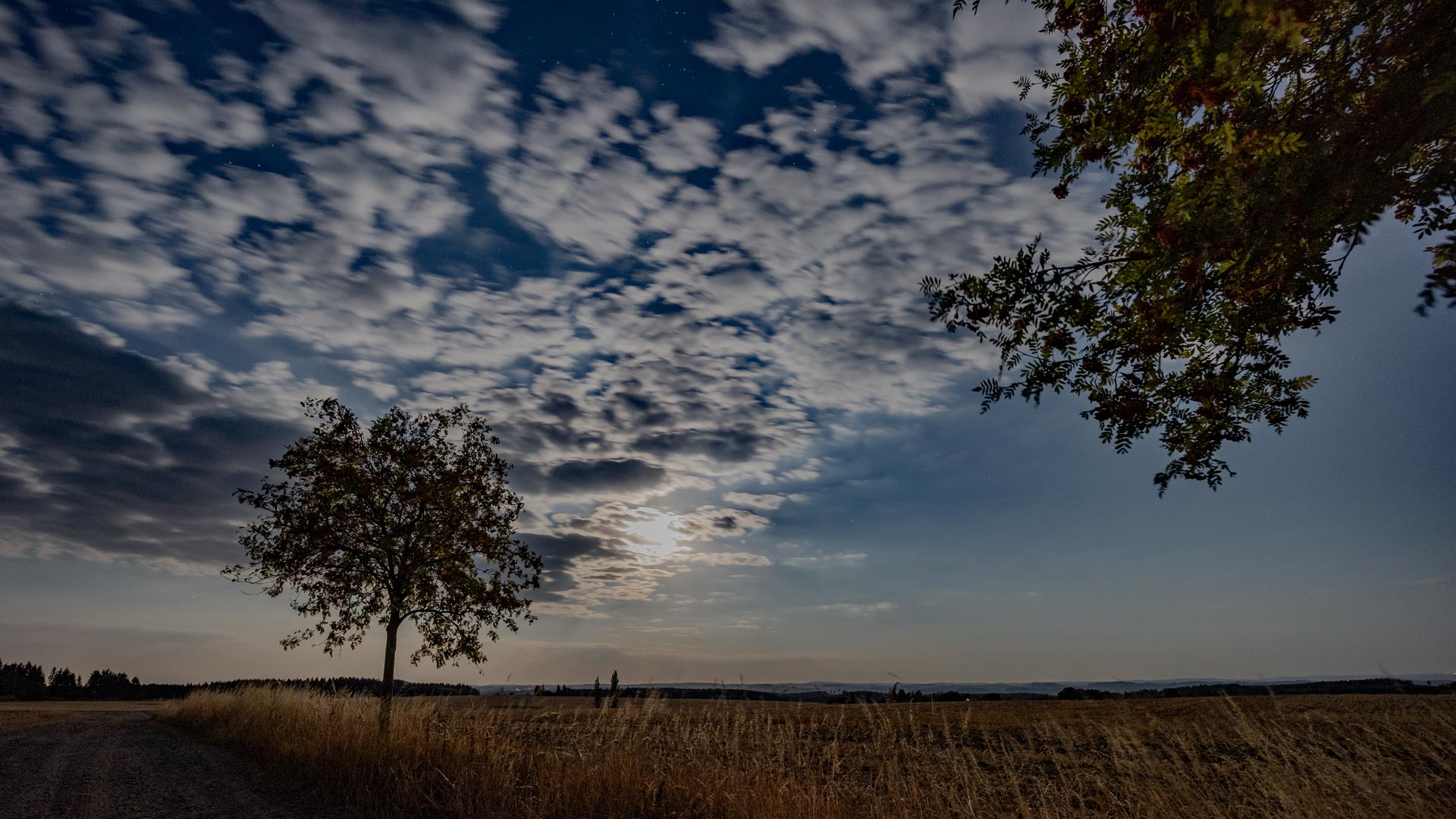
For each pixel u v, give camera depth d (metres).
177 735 18.61
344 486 14.16
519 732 10.18
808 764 7.36
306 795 9.23
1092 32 5.74
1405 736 5.76
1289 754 5.83
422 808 8.05
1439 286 3.57
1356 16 4.49
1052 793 7.16
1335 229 5.09
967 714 7.69
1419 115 4.16
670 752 8.34
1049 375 6.15
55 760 13.01
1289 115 4.78
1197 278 5.30
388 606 13.87
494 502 15.49
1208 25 4.67
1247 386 6.11
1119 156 5.85
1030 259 5.91
